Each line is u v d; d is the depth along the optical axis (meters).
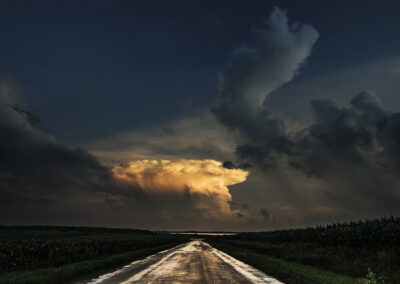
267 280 13.04
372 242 25.97
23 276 13.20
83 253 25.44
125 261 22.44
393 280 13.41
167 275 14.48
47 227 126.19
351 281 12.66
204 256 27.89
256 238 65.88
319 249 26.53
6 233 92.88
